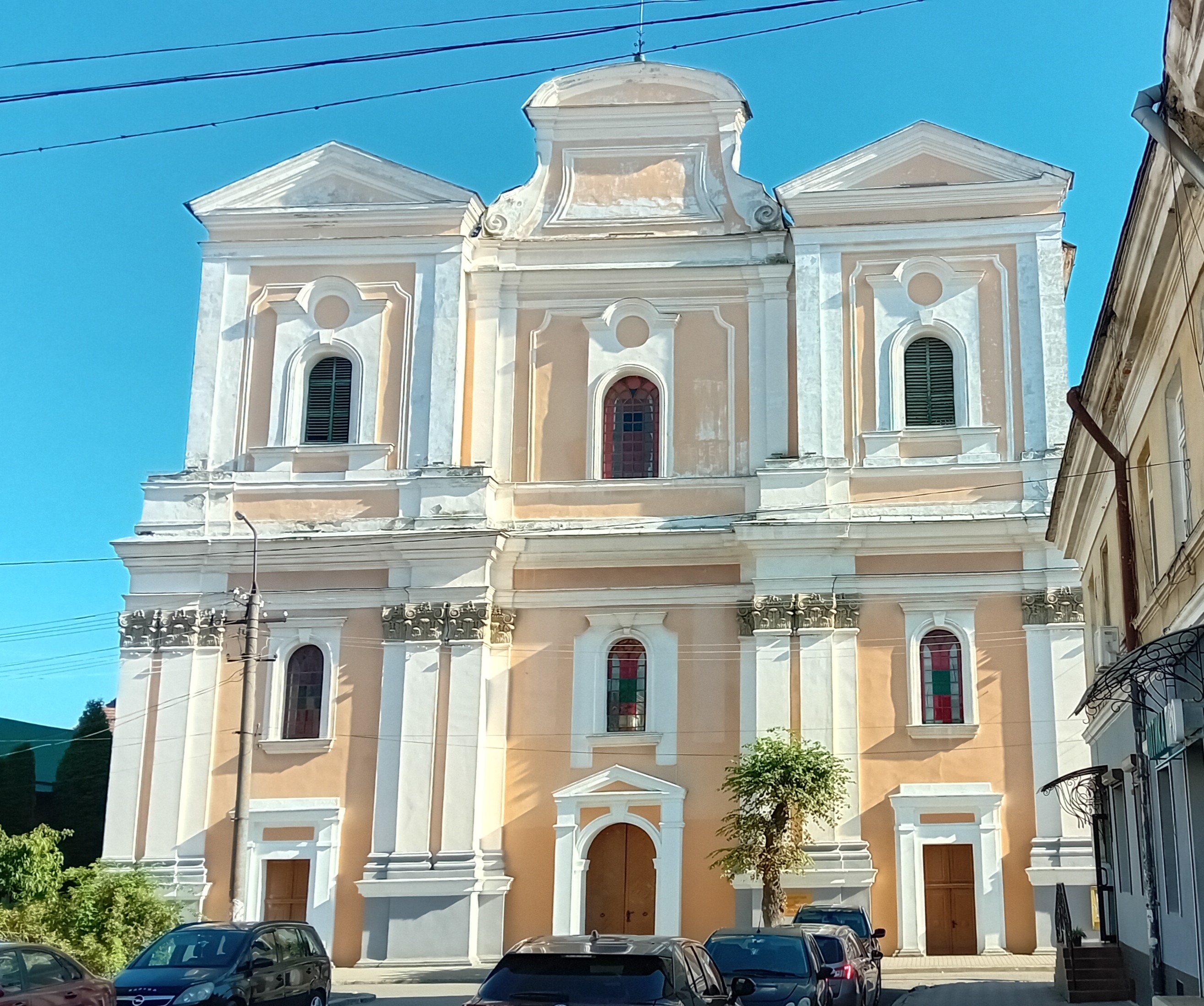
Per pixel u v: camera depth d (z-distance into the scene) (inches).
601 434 1378.0
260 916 1286.9
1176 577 669.3
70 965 621.3
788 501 1316.4
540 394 1393.9
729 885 1254.3
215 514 1379.2
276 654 1344.7
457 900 1254.3
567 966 453.4
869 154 1381.6
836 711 1269.7
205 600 1359.5
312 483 1374.3
